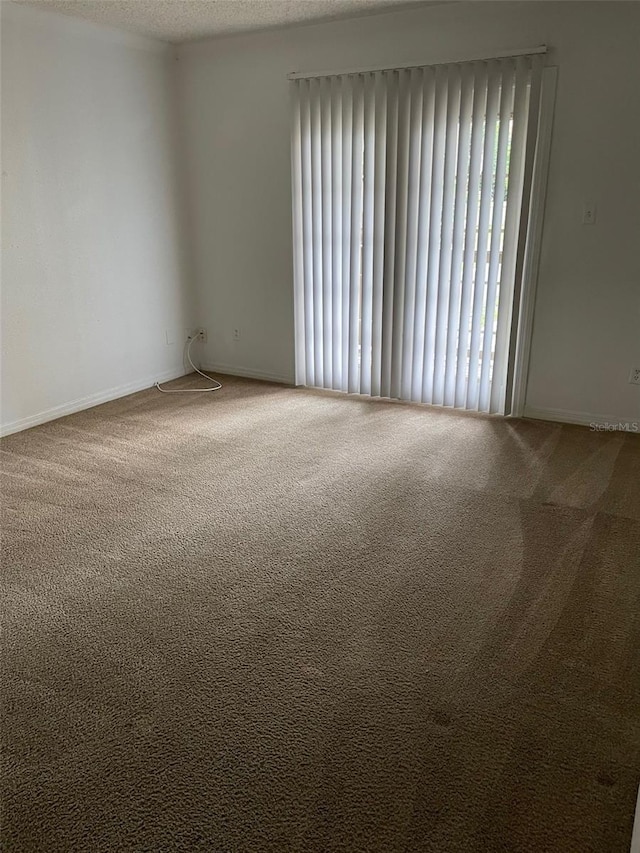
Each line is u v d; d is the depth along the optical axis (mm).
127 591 2336
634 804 1516
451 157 3762
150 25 3908
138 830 1464
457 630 2123
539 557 2535
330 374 4648
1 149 3512
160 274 4746
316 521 2818
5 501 3016
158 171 4562
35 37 3576
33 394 3971
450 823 1475
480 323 3959
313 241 4363
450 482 3186
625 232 3520
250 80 4281
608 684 1888
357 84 3891
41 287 3887
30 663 1984
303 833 1453
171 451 3596
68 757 1657
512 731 1726
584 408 3912
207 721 1767
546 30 3387
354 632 2117
